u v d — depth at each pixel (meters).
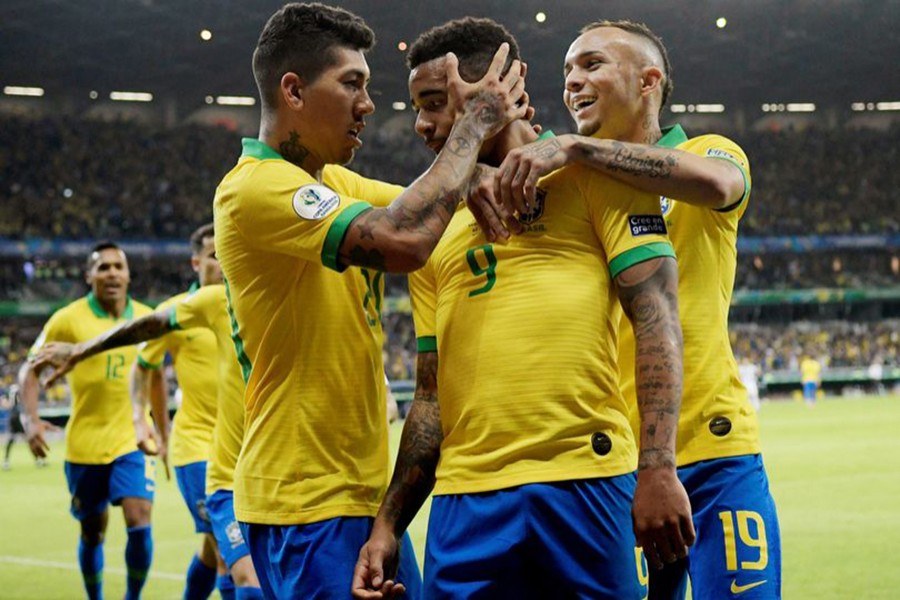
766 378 41.75
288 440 3.46
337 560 3.39
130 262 40.44
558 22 41.91
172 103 46.09
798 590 7.74
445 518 3.12
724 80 48.31
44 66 40.81
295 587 3.41
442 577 3.09
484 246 3.12
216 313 5.96
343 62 3.41
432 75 3.22
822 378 42.97
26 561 10.31
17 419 21.06
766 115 53.88
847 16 44.03
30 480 18.70
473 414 3.08
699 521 4.04
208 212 42.16
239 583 5.74
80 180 41.09
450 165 3.06
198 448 7.21
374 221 3.08
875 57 46.62
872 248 48.47
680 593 4.14
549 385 2.99
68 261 39.72
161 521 12.98
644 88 3.71
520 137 3.26
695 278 4.06
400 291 42.94
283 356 3.46
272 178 3.28
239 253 3.45
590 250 3.07
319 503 3.43
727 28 43.81
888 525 10.73
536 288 3.04
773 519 4.07
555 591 2.98
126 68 41.53
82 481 8.19
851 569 8.45
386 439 3.63
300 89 3.41
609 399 3.07
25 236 37.66
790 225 47.72
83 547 8.19
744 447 4.06
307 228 3.18
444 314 3.20
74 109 44.97
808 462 17.45
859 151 51.62
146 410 7.52
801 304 49.25
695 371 4.04
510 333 3.04
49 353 5.82
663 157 3.02
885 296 47.19
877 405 35.28
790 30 44.38
